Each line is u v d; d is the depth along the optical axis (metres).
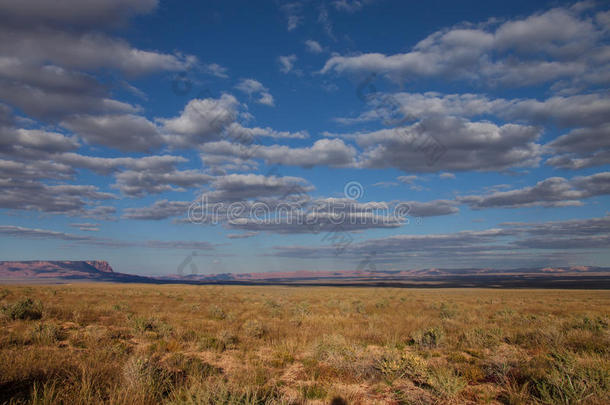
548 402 5.61
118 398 5.27
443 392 6.27
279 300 32.75
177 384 6.50
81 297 30.27
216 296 38.44
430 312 23.70
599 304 32.38
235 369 8.21
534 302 35.12
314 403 6.05
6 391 5.47
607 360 8.01
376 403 6.10
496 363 8.02
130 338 11.68
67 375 6.48
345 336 12.65
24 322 13.12
